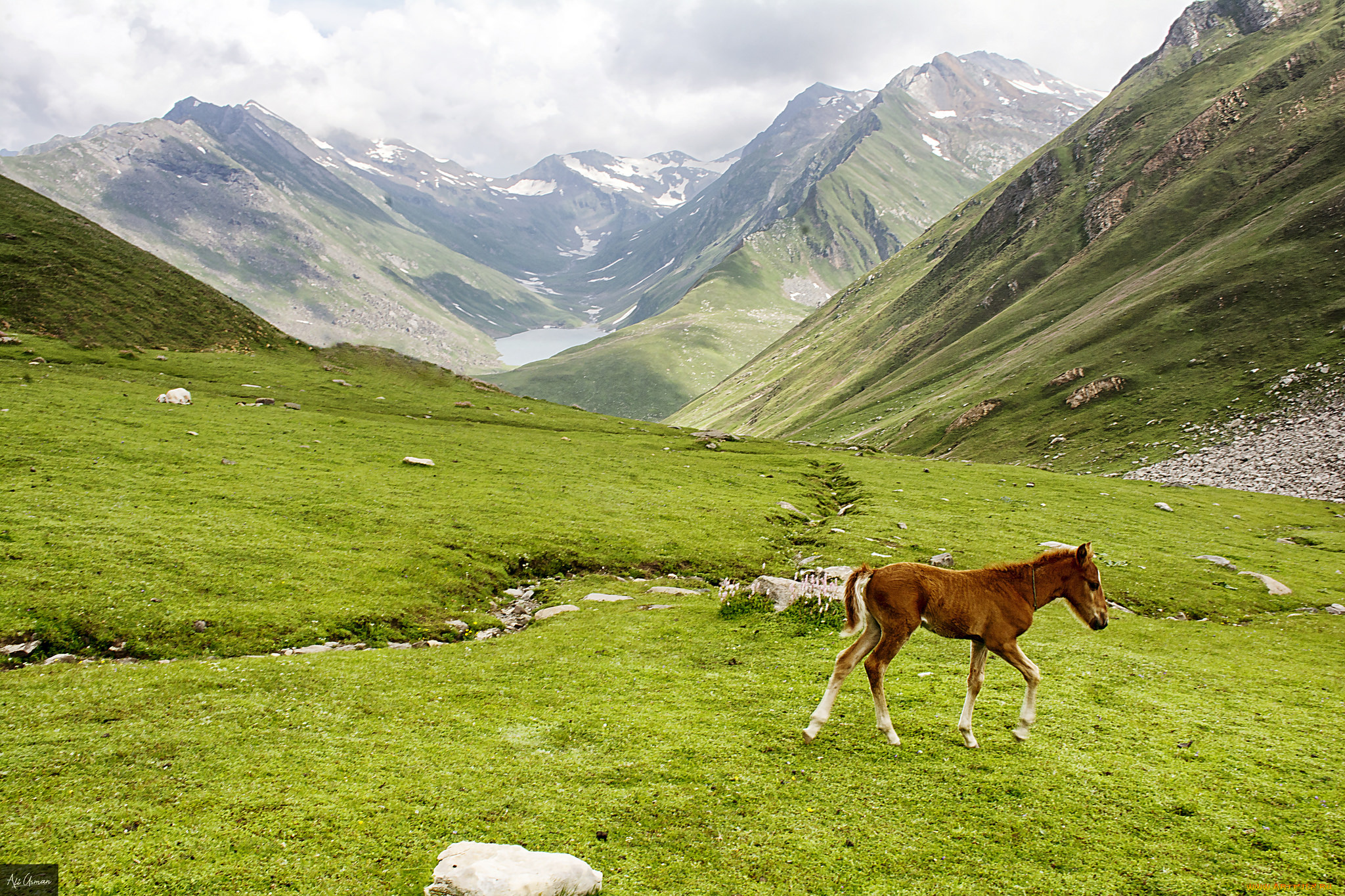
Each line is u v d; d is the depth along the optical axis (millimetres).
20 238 86500
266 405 64562
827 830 11188
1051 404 136375
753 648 22312
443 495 43812
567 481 52750
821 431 197500
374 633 24953
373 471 47312
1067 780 12672
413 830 10883
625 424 91562
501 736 15086
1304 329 118625
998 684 18422
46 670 18250
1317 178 153375
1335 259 128250
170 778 12320
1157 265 170375
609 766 13477
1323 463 85562
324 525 35062
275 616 24359
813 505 56625
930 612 13688
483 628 27484
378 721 15836
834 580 27375
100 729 14312
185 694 16672
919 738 14469
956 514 53344
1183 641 25125
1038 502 60688
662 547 39375
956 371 188375
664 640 23594
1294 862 9953
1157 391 123625
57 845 9883
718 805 11977
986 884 9766
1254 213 160125
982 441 135250
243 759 13297
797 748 14156
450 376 98562
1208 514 59875
